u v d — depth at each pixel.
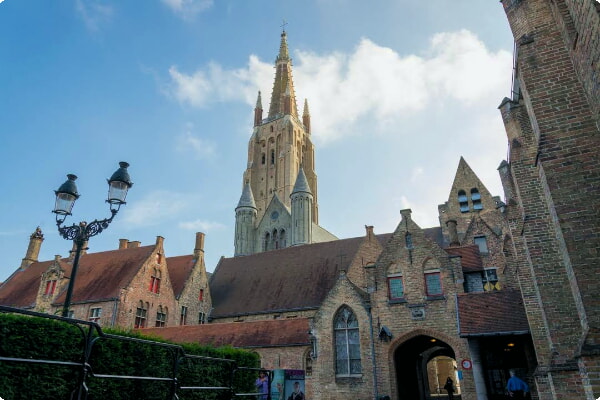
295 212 64.31
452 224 37.09
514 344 22.66
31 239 50.12
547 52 10.93
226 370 15.62
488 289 30.52
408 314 23.86
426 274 24.48
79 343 10.15
